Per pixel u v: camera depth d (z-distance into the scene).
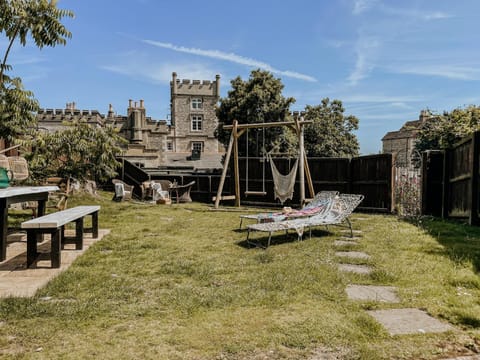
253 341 2.15
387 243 5.16
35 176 8.78
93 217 5.65
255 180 12.30
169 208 10.55
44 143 8.50
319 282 3.29
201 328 2.33
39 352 2.03
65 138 9.12
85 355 2.00
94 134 9.64
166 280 3.46
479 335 2.22
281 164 11.76
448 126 13.82
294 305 2.74
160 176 14.83
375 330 2.28
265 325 2.37
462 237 5.44
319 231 6.30
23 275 3.60
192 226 7.08
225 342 2.14
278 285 3.19
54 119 33.16
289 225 5.29
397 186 9.88
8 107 7.30
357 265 4.00
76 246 4.79
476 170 6.46
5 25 6.76
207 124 46.16
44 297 2.99
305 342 2.13
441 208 8.47
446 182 7.97
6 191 3.98
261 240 5.56
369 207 10.02
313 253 4.54
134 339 2.19
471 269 3.68
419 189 9.19
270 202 11.98
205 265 3.98
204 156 41.38
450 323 2.42
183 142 45.50
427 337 2.20
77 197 10.88
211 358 1.97
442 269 3.70
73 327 2.36
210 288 3.19
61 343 2.14
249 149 24.58
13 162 5.91
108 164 10.38
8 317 2.51
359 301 2.82
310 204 6.90
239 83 26.55
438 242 5.11
